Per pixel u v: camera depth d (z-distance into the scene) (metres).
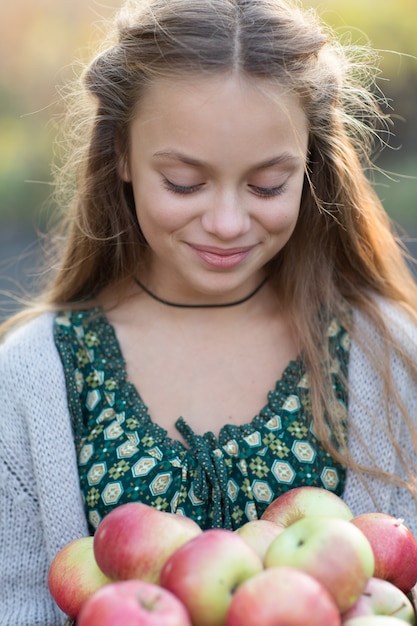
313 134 1.21
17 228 5.56
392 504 1.24
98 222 1.27
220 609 0.97
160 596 0.95
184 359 1.25
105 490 1.20
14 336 1.27
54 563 1.08
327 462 1.22
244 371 1.25
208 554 0.98
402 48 4.85
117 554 1.03
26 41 7.34
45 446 1.22
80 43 7.27
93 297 1.30
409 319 1.28
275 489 1.20
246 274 1.18
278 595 0.94
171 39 1.14
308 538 1.00
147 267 1.28
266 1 1.18
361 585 0.99
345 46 1.31
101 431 1.22
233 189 1.14
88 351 1.25
